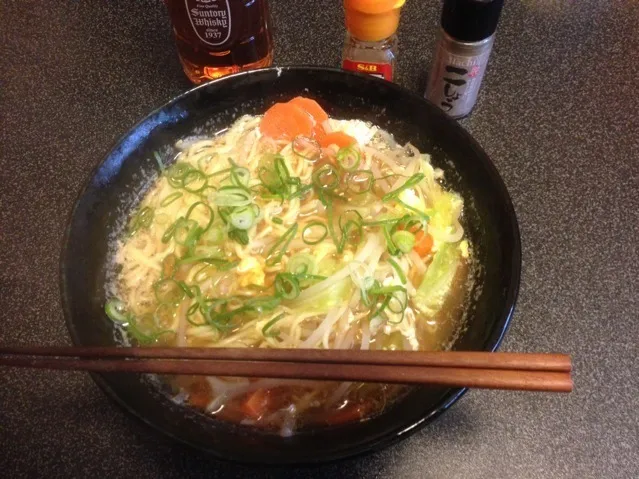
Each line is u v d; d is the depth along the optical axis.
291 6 0.41
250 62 0.35
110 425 0.27
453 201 0.30
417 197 0.30
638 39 0.39
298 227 0.30
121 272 0.29
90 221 0.28
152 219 0.31
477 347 0.24
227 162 0.32
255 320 0.27
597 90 0.37
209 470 0.25
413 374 0.21
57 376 0.28
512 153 0.34
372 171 0.32
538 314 0.29
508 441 0.26
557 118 0.36
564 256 0.30
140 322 0.28
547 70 0.38
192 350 0.23
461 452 0.25
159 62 0.39
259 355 0.22
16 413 0.27
